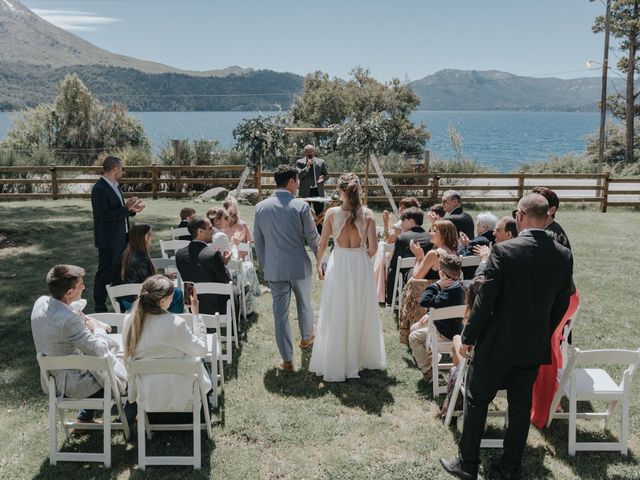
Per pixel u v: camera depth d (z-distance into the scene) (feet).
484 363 11.08
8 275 25.77
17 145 89.71
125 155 55.98
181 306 15.03
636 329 20.33
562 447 12.87
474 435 11.44
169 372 11.76
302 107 130.11
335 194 47.65
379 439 13.12
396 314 21.38
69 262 28.17
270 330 19.80
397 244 21.20
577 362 12.16
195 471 11.87
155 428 13.00
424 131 129.18
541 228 10.85
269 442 12.98
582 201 48.29
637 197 57.26
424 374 16.07
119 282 18.47
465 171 60.49
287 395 15.19
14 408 14.32
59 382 12.29
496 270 10.52
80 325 12.17
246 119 35.55
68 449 12.68
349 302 15.65
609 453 12.67
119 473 11.85
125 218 19.98
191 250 17.40
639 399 14.93
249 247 23.00
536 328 10.69
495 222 20.15
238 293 19.67
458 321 15.11
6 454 12.44
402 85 128.16
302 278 16.38
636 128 137.08
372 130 36.32
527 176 48.08
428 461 12.31
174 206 46.83
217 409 14.34
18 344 18.26
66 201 48.70
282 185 16.17
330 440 13.11
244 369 16.67
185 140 56.65
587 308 22.52
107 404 11.94
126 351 12.05
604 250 32.83
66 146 97.66
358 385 15.78
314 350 16.33
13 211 42.57
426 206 49.21
